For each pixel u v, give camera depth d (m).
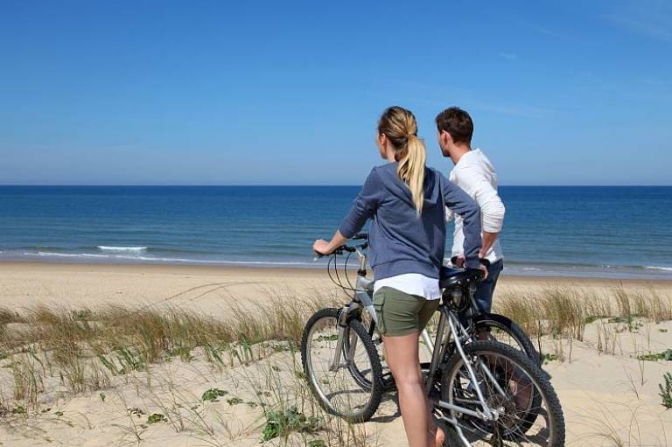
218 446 3.41
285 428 3.48
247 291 15.36
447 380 3.34
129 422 3.84
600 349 5.39
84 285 17.28
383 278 2.97
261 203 100.38
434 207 3.03
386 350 3.04
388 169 3.01
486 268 3.38
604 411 3.84
